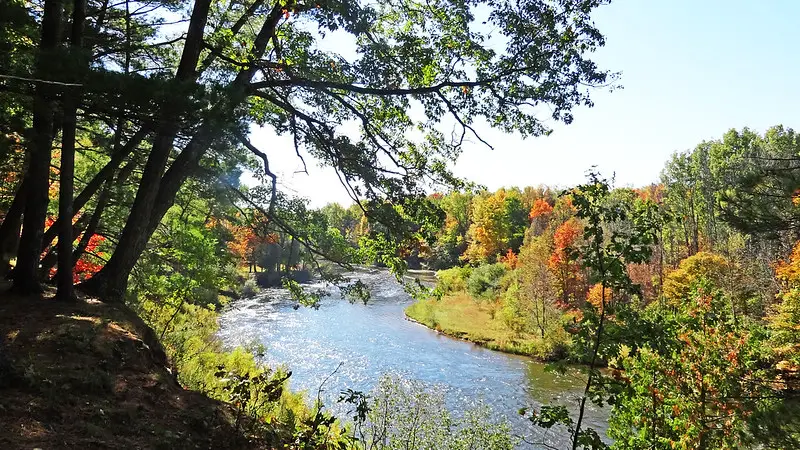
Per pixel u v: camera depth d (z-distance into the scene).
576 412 16.45
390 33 9.23
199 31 8.09
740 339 7.34
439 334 31.06
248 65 8.09
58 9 6.75
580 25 7.33
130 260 8.41
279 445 5.56
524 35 7.51
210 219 14.57
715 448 6.75
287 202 10.32
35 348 5.47
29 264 7.55
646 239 4.35
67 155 7.30
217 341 15.12
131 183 11.59
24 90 4.92
